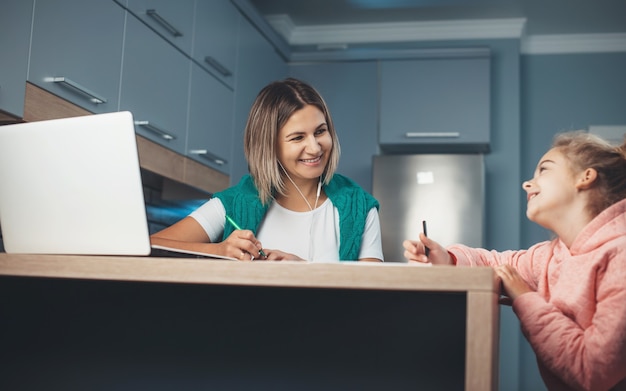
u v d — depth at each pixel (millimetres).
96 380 1416
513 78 4660
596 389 1229
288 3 4500
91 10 2564
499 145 4617
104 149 1361
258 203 2004
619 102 4766
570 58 4852
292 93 1967
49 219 1433
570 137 1442
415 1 4430
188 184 3293
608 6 4391
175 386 1375
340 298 1322
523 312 1287
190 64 3305
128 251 1383
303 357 1325
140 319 1404
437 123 4418
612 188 1368
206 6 3461
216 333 1366
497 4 4434
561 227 1399
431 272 1118
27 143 1430
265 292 1354
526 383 4570
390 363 1292
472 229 4125
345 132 4516
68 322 1439
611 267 1255
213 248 1713
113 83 2697
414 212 4180
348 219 2004
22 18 2225
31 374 1446
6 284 1486
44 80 2320
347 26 4816
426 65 4484
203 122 3436
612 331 1199
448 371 1271
